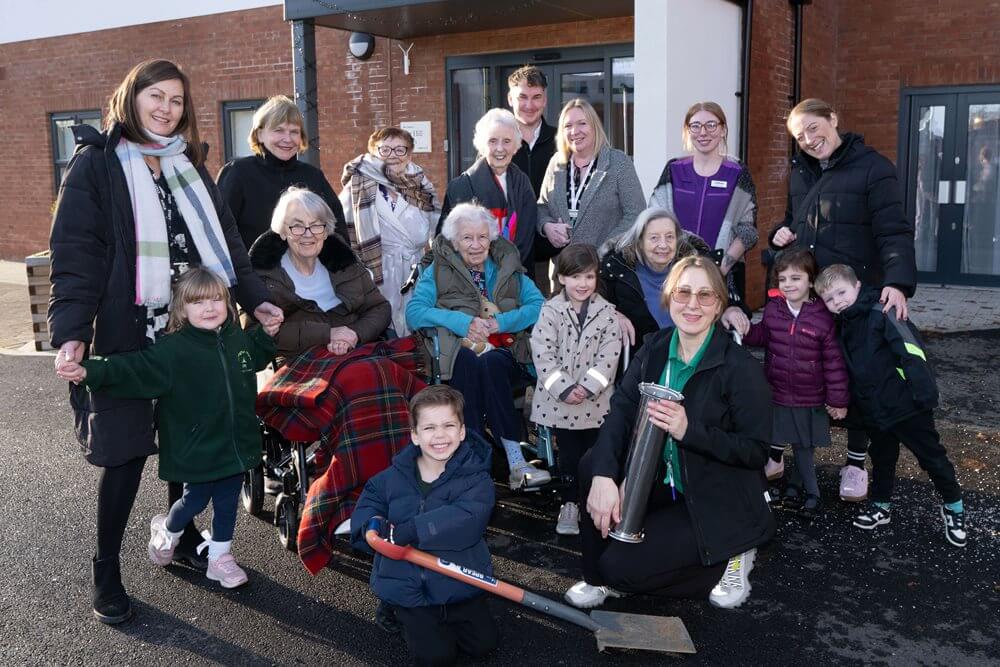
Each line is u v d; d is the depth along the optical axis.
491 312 4.61
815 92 10.29
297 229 4.18
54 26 13.23
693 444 3.25
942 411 6.11
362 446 3.84
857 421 4.41
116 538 3.53
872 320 4.11
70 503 4.82
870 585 3.76
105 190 3.39
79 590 3.82
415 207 5.42
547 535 4.32
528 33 9.40
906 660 3.20
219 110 11.84
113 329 3.46
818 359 4.34
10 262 14.45
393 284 5.33
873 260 4.57
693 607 3.63
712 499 3.36
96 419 3.42
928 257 11.13
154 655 3.31
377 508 3.34
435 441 3.24
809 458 4.49
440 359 4.50
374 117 10.49
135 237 3.46
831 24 10.73
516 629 3.49
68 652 3.33
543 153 5.75
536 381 4.68
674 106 6.82
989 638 3.33
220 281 3.60
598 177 4.99
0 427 6.22
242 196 4.85
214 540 3.83
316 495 3.76
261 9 11.23
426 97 10.16
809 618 3.51
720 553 3.31
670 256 4.35
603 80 9.22
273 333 3.92
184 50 11.97
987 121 10.48
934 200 10.95
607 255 4.57
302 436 3.95
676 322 3.46
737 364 3.42
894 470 4.28
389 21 9.00
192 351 3.57
